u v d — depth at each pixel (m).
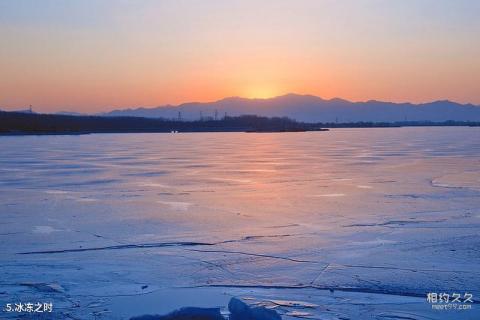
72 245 11.92
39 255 11.05
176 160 37.19
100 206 17.41
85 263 10.40
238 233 13.09
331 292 8.67
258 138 81.31
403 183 23.23
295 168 30.84
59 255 11.05
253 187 22.23
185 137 86.62
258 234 12.95
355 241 12.13
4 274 9.62
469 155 40.72
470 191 20.44
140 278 9.42
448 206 16.88
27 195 20.11
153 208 16.94
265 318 6.91
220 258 10.76
